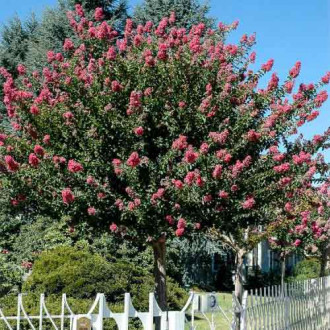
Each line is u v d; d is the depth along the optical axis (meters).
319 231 11.51
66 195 6.87
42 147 7.42
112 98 7.51
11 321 7.64
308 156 7.76
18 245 15.48
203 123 7.52
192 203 7.22
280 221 9.23
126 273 11.37
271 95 8.01
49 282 10.54
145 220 7.23
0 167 7.26
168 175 7.29
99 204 7.30
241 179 7.46
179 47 7.82
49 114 7.51
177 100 7.61
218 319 10.05
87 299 10.29
